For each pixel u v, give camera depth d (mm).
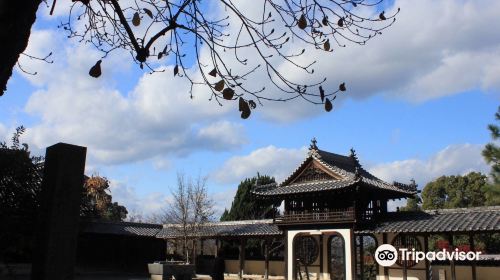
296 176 40531
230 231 45406
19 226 9852
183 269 39125
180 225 49188
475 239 44375
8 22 3686
